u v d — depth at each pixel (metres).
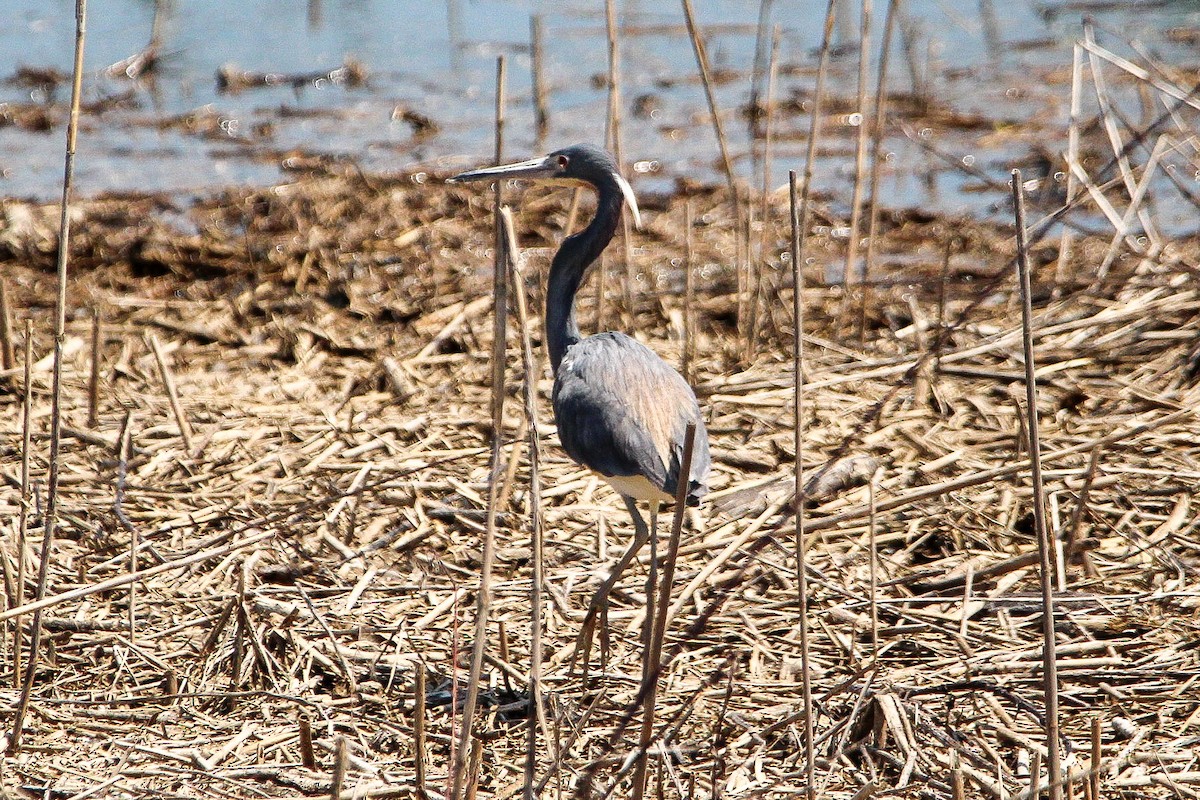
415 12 31.77
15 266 17.86
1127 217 15.13
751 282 16.05
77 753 8.30
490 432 13.05
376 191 20.50
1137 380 13.48
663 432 9.52
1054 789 6.78
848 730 8.14
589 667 9.31
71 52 28.36
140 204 20.14
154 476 12.25
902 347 14.51
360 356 15.18
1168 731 8.20
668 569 6.92
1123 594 9.82
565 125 23.75
